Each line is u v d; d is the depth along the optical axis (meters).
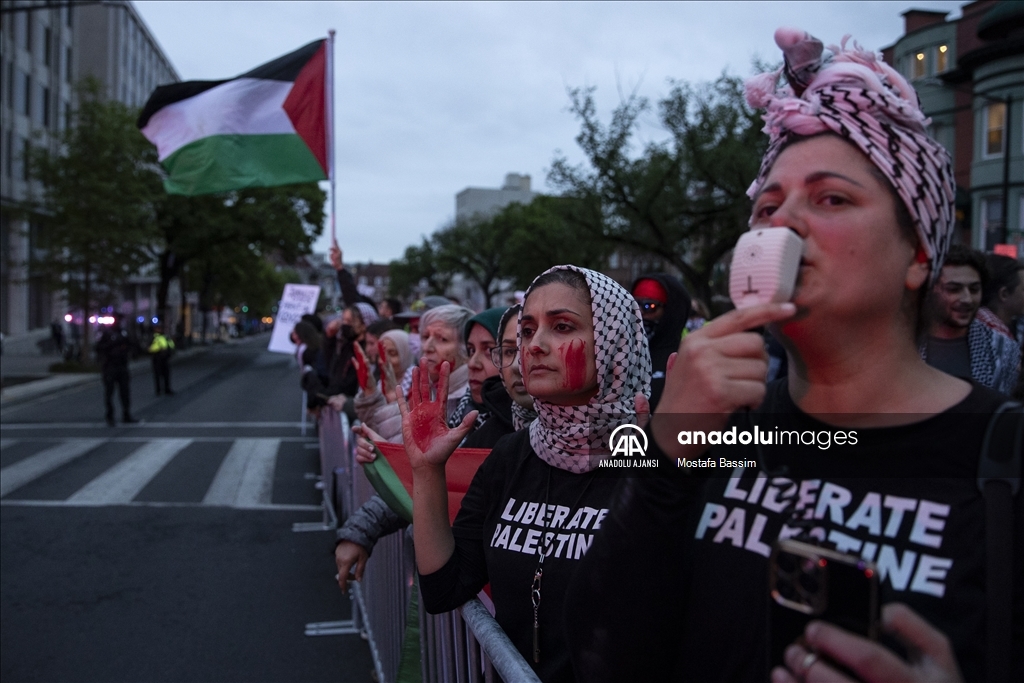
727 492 1.09
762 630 1.00
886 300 0.99
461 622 1.98
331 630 4.67
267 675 4.07
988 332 3.27
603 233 22.98
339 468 5.98
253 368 32.12
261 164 8.26
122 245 26.53
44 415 15.72
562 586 1.64
